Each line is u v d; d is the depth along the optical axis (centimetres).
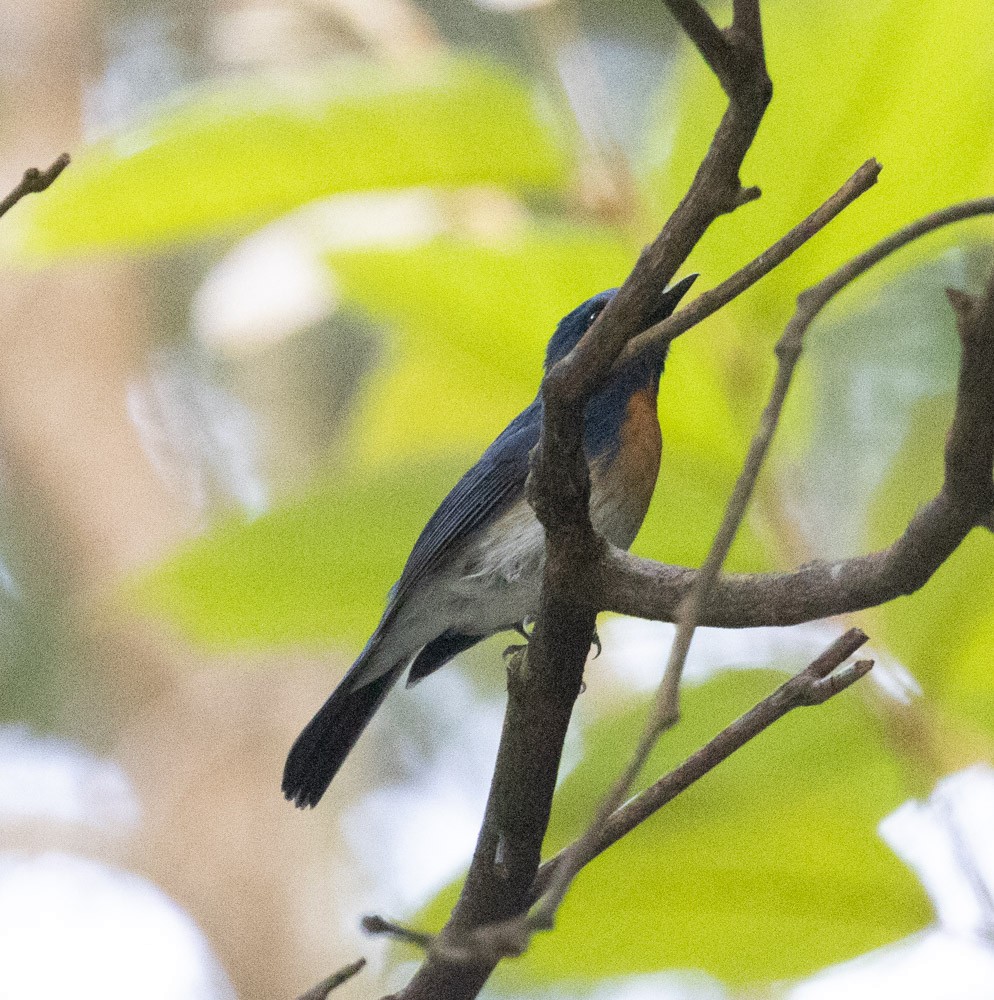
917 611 715
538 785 580
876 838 664
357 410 1606
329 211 898
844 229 747
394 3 1138
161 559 761
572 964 683
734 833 672
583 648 557
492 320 788
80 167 798
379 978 780
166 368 1856
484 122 795
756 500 748
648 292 476
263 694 1689
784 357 425
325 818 1653
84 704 1714
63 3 1942
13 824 1669
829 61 736
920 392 1148
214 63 1850
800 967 665
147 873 1639
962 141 737
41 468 1795
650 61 1678
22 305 1853
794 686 546
